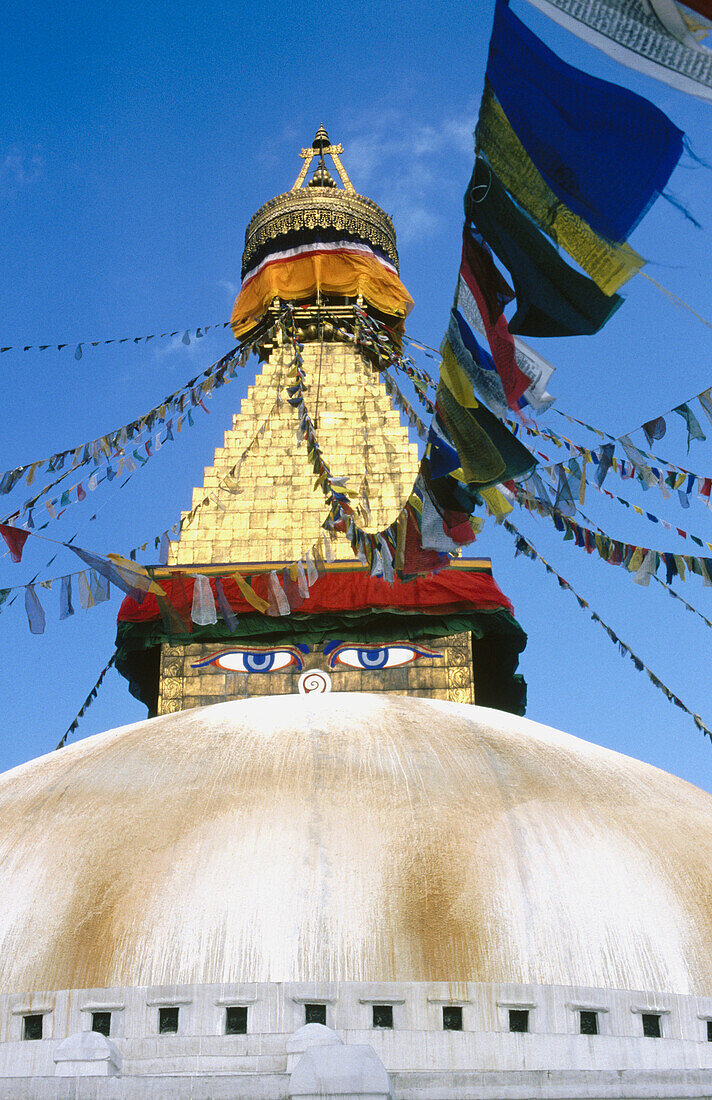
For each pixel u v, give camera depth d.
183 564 28.27
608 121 9.01
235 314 35.09
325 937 13.73
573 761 17.28
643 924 14.45
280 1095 11.63
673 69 8.22
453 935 13.82
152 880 14.34
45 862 14.88
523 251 10.13
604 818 15.84
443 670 27.06
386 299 34.78
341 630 27.56
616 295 9.92
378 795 15.44
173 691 27.06
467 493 13.05
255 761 16.22
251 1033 13.22
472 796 15.65
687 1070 12.62
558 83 9.05
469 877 14.35
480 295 10.75
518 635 28.23
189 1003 13.39
